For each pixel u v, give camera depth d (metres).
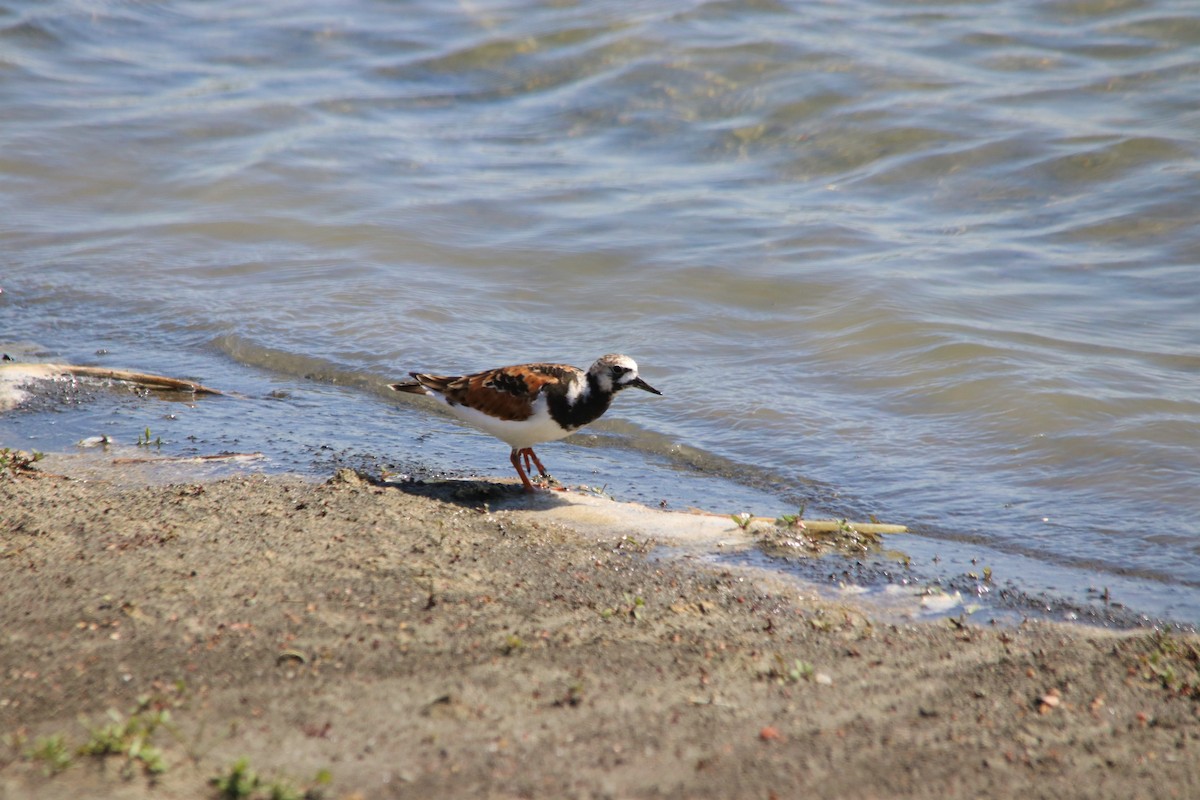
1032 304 17.39
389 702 7.36
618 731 7.20
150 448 13.21
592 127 25.95
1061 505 12.12
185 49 30.98
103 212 22.36
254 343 16.98
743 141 24.56
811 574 10.34
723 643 8.64
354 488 11.38
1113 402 13.99
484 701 7.45
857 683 8.09
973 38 27.61
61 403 14.59
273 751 6.71
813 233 20.36
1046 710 7.76
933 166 22.47
